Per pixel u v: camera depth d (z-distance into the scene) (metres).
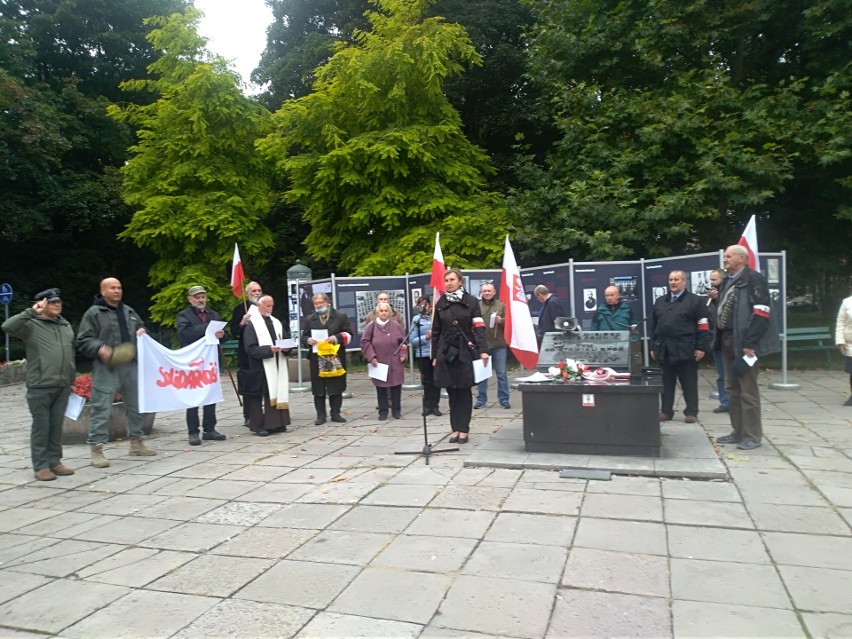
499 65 18.66
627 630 3.18
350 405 10.76
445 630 3.25
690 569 3.83
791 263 14.91
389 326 9.13
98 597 3.83
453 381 6.98
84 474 6.81
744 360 6.37
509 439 7.12
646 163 13.27
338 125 15.75
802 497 5.01
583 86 14.03
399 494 5.47
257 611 3.55
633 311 11.14
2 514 5.54
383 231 15.72
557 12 15.14
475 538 4.42
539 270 11.75
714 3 13.83
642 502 4.98
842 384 10.77
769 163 11.95
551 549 4.18
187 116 17.09
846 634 3.09
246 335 8.30
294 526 4.86
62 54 24.44
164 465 7.05
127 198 17.70
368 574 3.95
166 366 7.74
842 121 11.81
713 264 10.33
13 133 18.52
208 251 17.28
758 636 3.09
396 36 15.30
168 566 4.25
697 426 7.60
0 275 22.44
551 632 3.19
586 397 6.20
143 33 24.95
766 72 14.46
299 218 21.89
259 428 8.37
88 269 24.05
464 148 16.39
